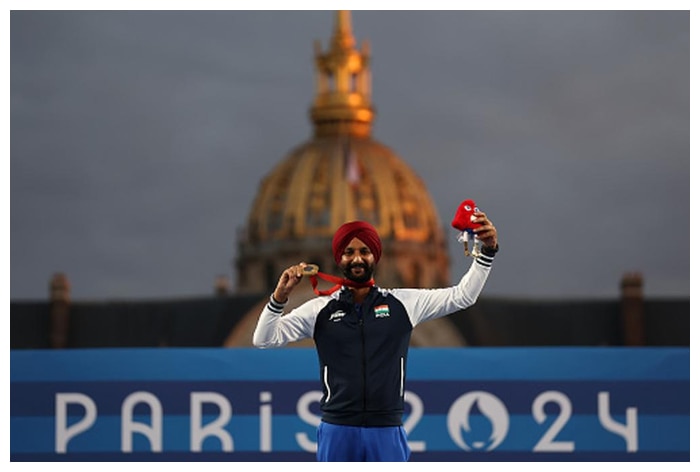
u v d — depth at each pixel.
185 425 14.57
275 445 14.52
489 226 7.40
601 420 14.48
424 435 14.43
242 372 14.58
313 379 14.55
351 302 7.47
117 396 14.64
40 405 14.63
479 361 14.51
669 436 14.46
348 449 7.36
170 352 14.64
